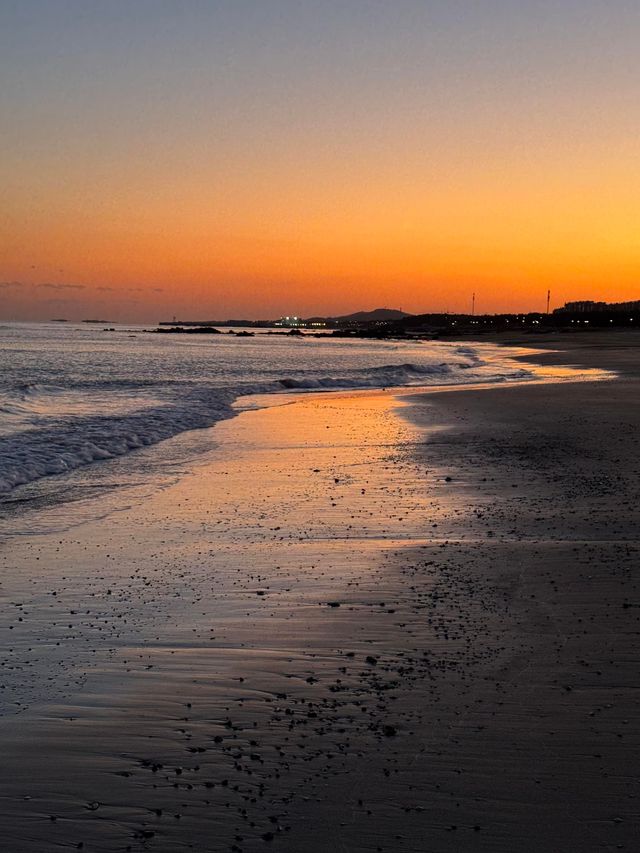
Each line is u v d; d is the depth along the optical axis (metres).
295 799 3.34
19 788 3.47
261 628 5.65
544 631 5.42
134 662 5.03
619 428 18.33
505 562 7.29
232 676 4.77
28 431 17.84
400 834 3.08
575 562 7.19
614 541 7.96
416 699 4.35
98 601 6.37
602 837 3.03
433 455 14.77
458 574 6.94
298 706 4.30
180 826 3.16
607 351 78.00
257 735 3.95
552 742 3.79
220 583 6.85
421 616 5.84
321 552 7.89
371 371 49.50
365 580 6.86
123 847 3.03
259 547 8.16
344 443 16.83
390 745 3.80
